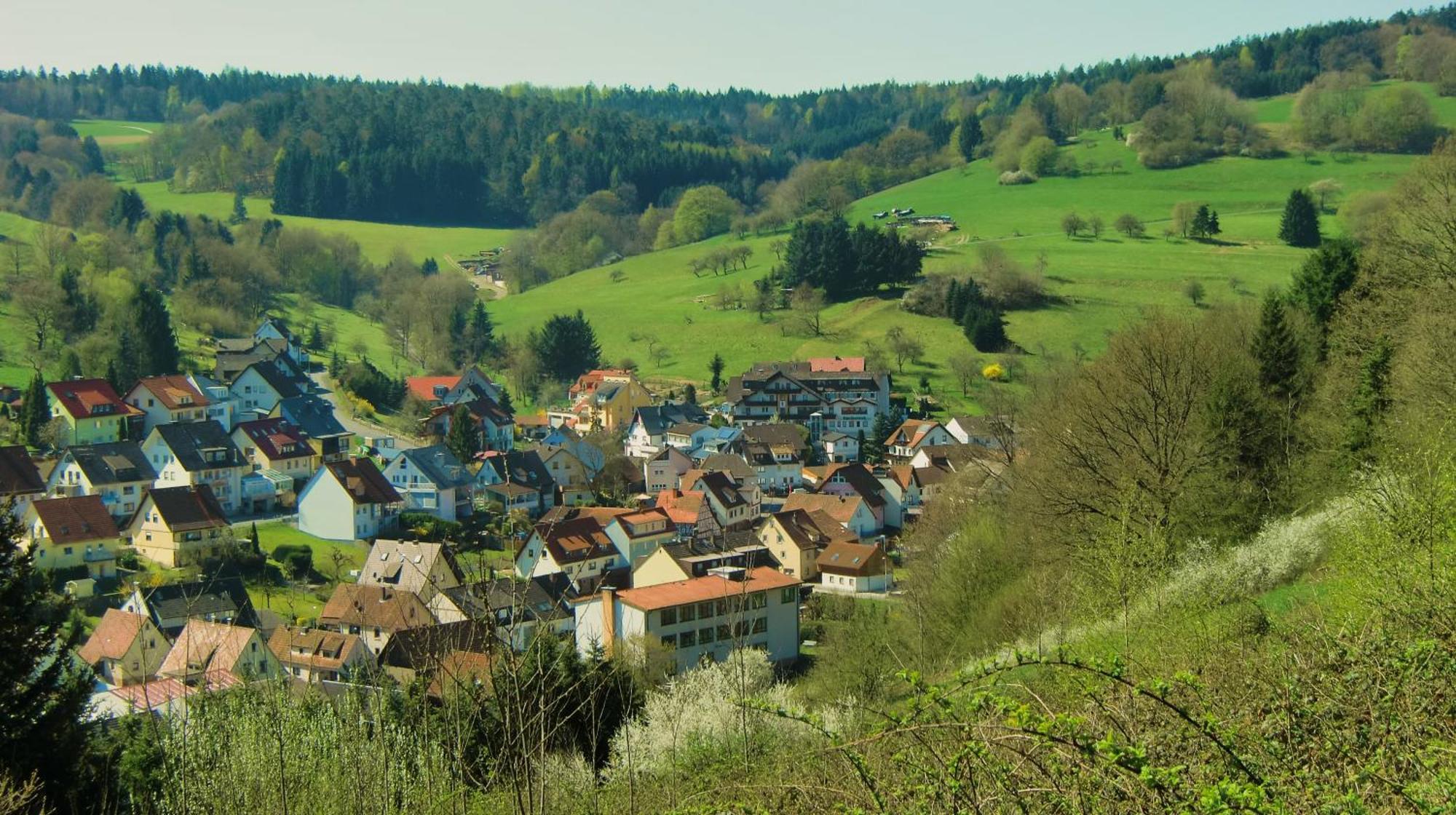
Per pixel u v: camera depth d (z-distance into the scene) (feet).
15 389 292.61
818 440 359.25
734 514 260.62
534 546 196.13
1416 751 26.55
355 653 115.65
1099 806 26.21
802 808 36.06
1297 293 153.99
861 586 194.90
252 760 53.78
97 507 194.90
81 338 351.87
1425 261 127.85
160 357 335.67
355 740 52.90
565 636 76.54
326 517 231.09
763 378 369.91
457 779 48.19
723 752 64.23
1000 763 27.91
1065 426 122.31
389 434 325.21
